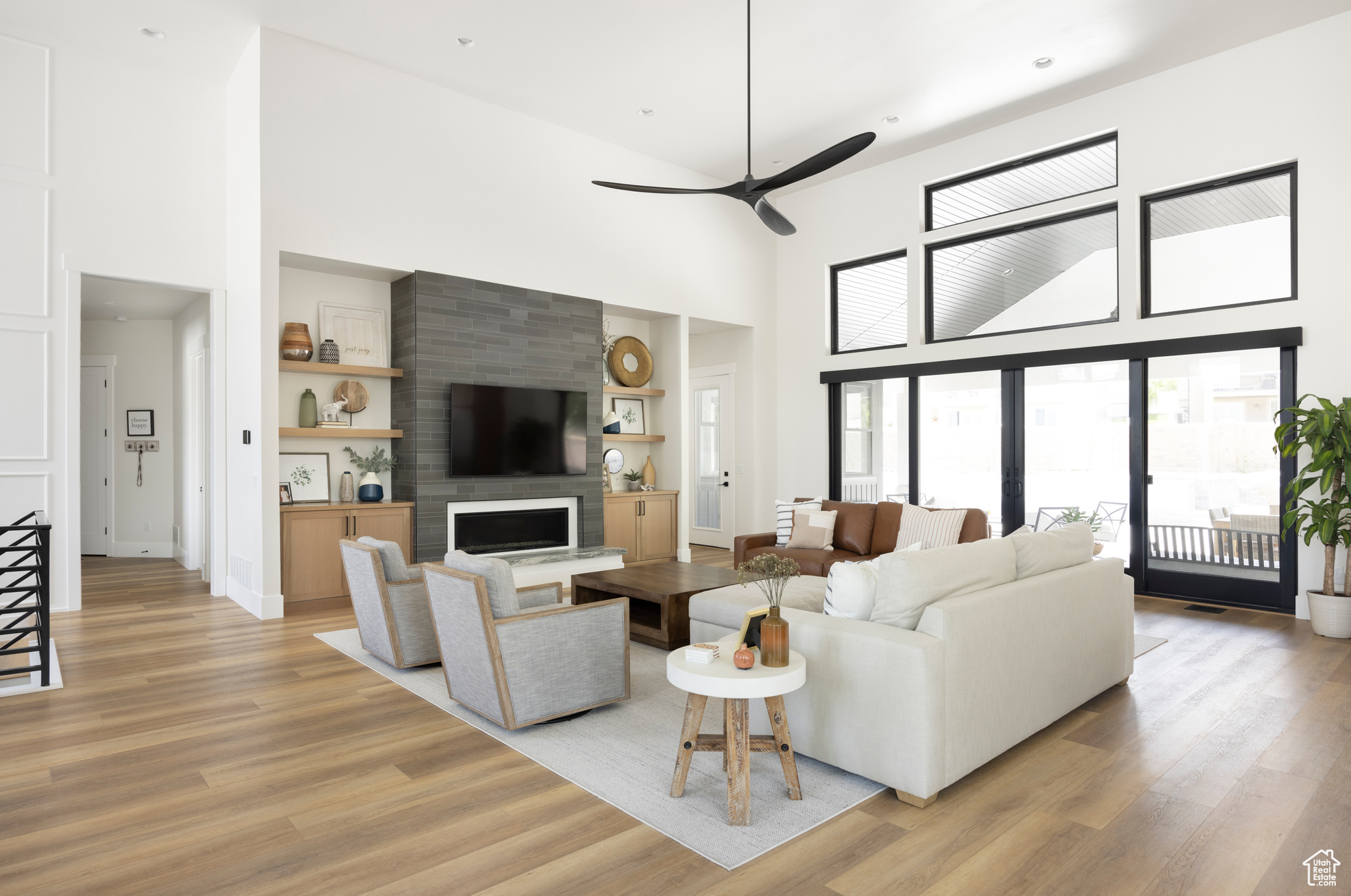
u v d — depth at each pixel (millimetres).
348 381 5789
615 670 3293
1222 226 5449
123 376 7820
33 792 2473
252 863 2053
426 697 3426
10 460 4930
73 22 4902
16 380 4934
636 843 2162
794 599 3490
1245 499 5316
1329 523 4488
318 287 5688
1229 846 2133
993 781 2576
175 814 2330
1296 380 5051
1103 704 3355
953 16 4824
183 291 6160
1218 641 4426
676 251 7465
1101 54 5336
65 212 5094
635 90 5855
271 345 5066
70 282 5102
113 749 2828
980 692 2570
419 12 4801
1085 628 3209
